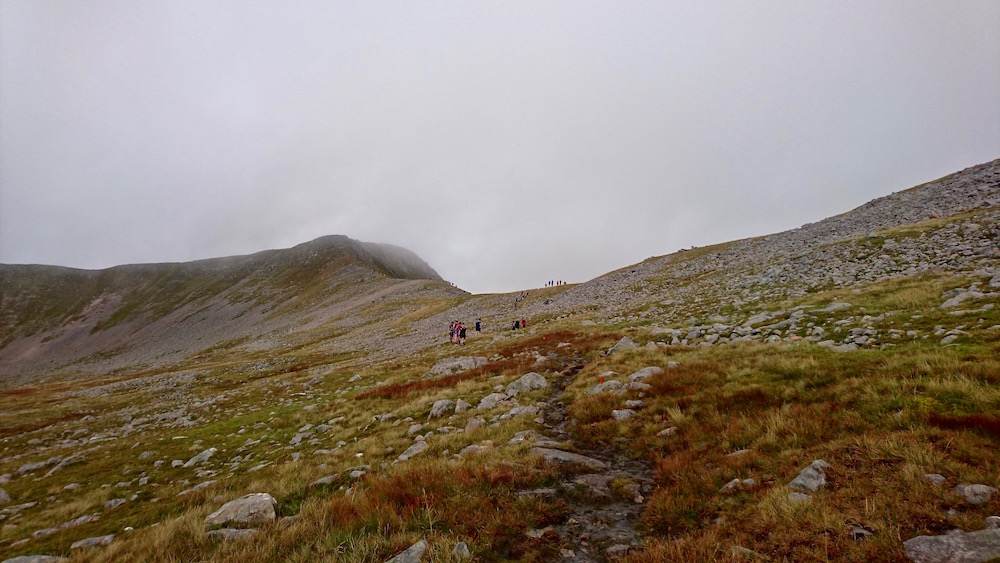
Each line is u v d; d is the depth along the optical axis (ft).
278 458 58.29
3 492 60.29
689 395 44.83
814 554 17.95
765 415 35.01
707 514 24.18
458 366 99.55
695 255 234.99
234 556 24.47
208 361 304.09
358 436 61.87
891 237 112.57
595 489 30.01
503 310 245.45
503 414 56.08
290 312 530.27
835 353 46.11
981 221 98.78
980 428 24.23
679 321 98.32
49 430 113.91
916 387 31.07
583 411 48.78
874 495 20.61
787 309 77.10
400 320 288.51
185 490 53.16
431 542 23.41
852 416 29.94
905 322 52.13
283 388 122.83
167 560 25.61
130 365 462.60
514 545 23.77
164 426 99.45
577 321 136.87
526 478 31.45
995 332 39.19
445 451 43.60
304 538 25.99
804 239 170.60
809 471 24.09
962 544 16.26
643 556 20.86
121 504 51.55
